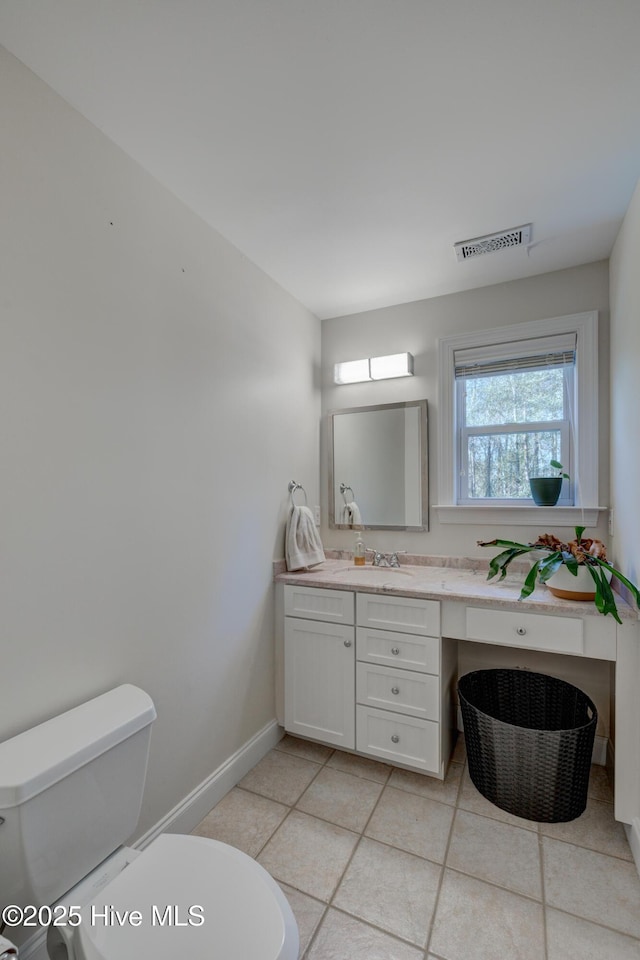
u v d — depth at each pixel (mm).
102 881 1024
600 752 1997
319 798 1745
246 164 1442
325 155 1407
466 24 1005
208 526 1725
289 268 2109
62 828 963
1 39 1029
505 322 2252
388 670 1882
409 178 1516
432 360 2422
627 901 1291
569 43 1047
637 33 1018
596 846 1493
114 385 1337
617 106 1222
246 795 1765
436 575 2166
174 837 1053
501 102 1212
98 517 1279
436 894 1320
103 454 1299
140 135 1317
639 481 1492
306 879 1375
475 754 1779
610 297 2016
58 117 1178
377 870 1406
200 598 1675
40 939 979
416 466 2426
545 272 2166
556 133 1323
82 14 972
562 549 1780
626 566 1698
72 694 1192
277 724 2152
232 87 1161
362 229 1811
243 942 808
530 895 1315
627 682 1507
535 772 1613
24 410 1090
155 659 1467
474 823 1607
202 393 1705
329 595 2012
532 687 2061
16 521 1068
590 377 2062
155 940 811
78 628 1215
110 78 1133
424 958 1142
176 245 1590
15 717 1057
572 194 1598
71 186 1212
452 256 2018
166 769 1500
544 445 2209
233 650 1853
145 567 1437
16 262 1075
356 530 2582
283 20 991
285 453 2299
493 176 1509
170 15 978
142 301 1442
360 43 1048
